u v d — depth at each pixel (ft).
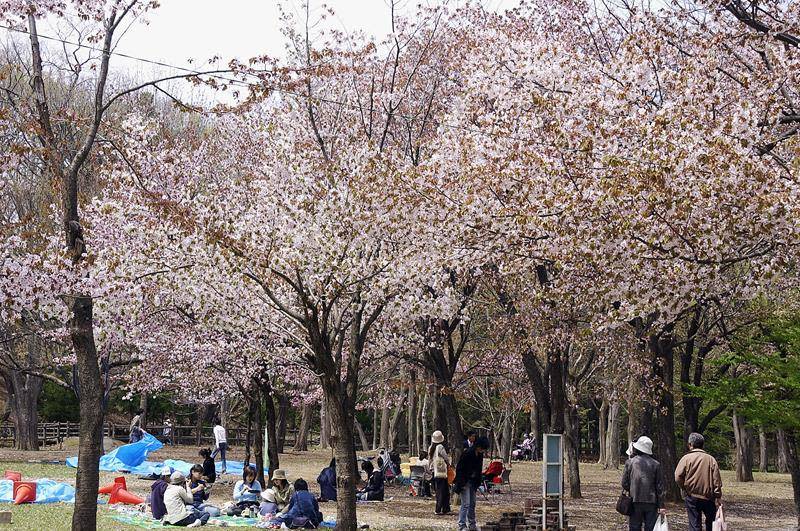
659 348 63.87
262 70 35.40
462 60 58.18
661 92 40.29
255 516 51.93
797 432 49.39
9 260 35.04
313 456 120.47
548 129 41.27
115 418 146.20
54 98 64.69
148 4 34.40
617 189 32.12
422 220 41.52
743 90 39.73
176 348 64.69
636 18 42.42
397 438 122.01
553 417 58.95
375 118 55.67
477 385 118.01
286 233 40.96
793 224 31.48
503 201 38.52
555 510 45.88
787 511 69.26
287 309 41.27
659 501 37.93
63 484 57.00
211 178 67.41
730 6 38.65
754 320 55.83
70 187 33.40
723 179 31.50
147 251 42.68
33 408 110.83
